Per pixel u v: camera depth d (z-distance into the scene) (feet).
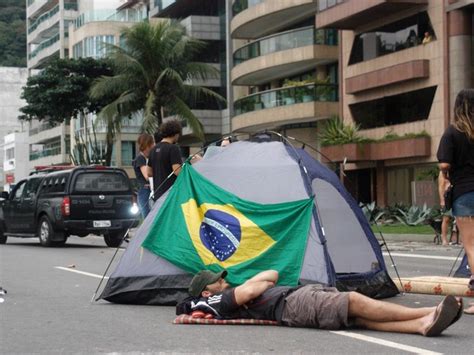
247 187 28.45
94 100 173.27
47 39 285.43
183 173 29.60
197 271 27.48
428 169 112.06
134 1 219.20
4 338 21.59
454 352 19.24
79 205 59.62
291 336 21.38
